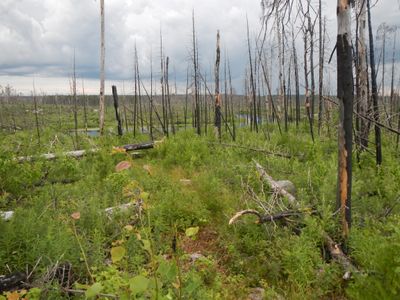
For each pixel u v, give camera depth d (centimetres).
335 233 521
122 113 6209
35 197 680
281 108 3161
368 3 846
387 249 372
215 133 1889
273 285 442
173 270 220
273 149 1300
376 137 898
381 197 703
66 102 9844
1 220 453
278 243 510
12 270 407
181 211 661
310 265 449
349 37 489
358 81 991
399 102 3238
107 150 1189
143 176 882
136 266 448
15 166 788
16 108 6925
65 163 957
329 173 767
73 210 613
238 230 581
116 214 608
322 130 1634
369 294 367
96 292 191
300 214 572
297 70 2586
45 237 439
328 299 418
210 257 505
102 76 1797
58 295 360
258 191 774
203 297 353
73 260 425
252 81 2452
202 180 827
